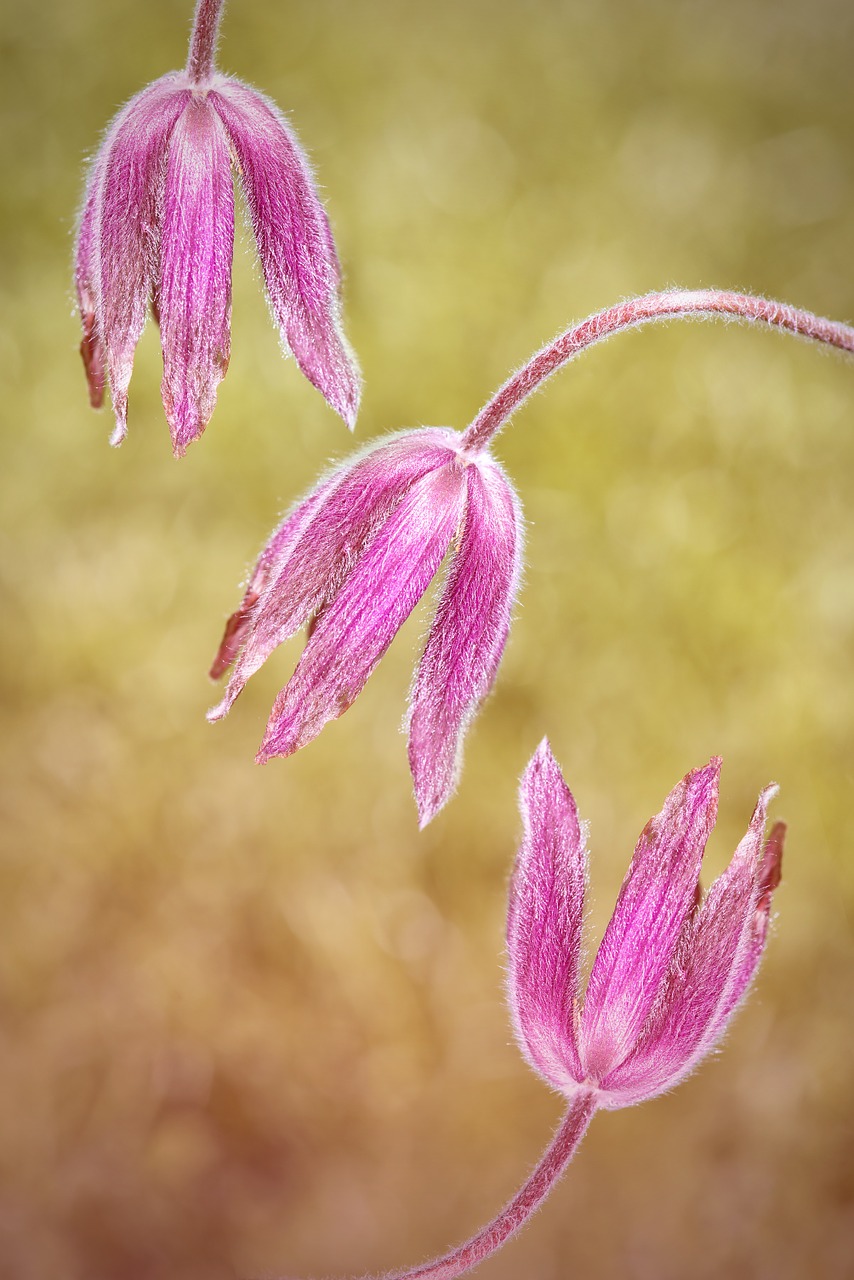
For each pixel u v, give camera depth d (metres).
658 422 1.00
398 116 1.09
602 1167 0.80
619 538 0.97
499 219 1.07
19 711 0.92
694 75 1.14
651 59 1.14
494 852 0.88
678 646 0.95
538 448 1.00
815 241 1.10
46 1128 0.80
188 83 0.50
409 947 0.86
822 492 1.00
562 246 1.07
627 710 0.93
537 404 1.00
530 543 0.96
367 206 1.06
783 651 0.95
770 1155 0.81
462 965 0.85
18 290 1.03
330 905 0.87
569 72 1.13
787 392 1.02
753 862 0.50
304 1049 0.83
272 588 0.50
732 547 0.98
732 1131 0.81
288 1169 0.80
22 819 0.89
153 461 0.99
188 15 1.11
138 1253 0.77
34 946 0.85
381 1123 0.81
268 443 0.99
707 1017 0.50
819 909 0.88
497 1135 0.81
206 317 0.50
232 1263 0.77
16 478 0.98
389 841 0.88
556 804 0.50
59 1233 0.77
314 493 0.51
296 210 0.50
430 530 0.50
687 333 1.03
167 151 0.50
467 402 1.02
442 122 1.09
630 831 0.90
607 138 1.11
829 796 0.92
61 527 0.97
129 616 0.95
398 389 1.01
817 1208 0.80
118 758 0.91
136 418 1.00
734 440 1.00
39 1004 0.84
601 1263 0.77
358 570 0.50
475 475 0.51
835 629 0.96
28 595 0.95
